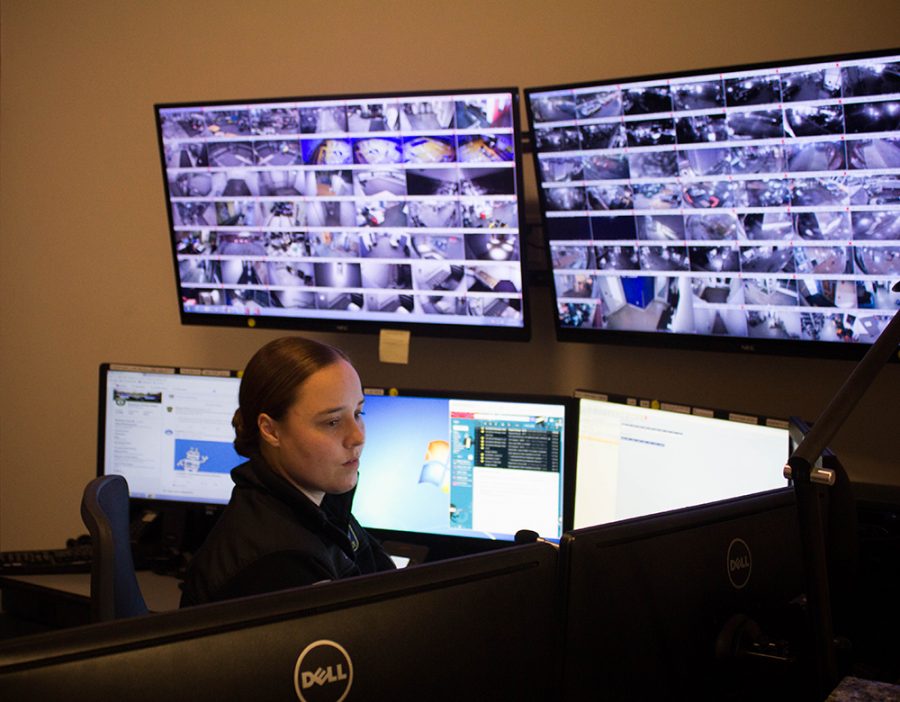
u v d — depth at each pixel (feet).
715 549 3.81
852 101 5.82
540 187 7.14
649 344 7.15
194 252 8.41
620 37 7.55
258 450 5.20
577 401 7.11
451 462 7.51
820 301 6.36
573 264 7.26
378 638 2.89
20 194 10.34
